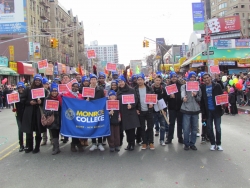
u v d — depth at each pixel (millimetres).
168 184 4676
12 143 8312
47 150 7312
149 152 6824
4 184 4898
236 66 27516
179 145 7500
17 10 39656
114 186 4648
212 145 6852
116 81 8016
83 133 6809
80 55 77438
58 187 4676
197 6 36125
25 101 6938
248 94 16438
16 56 42562
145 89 7125
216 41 27344
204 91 6828
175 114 7586
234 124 10789
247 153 6473
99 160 6238
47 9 52094
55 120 6781
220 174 5090
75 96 7258
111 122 6934
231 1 90125
